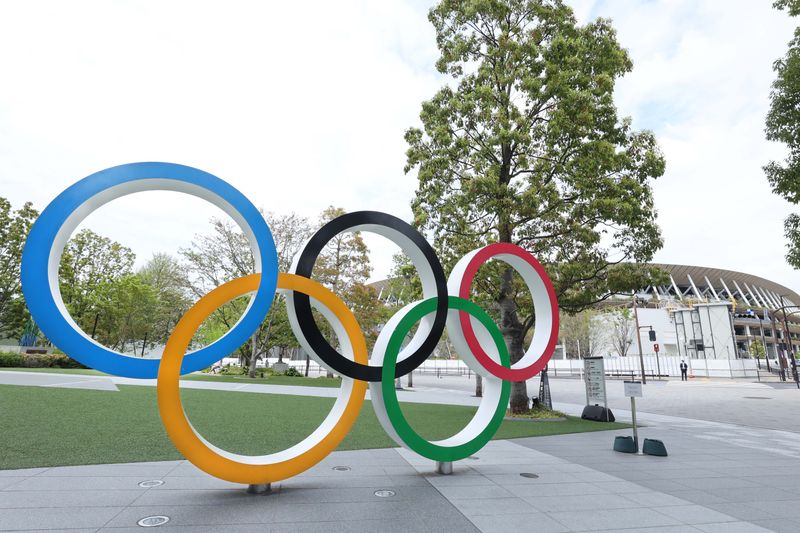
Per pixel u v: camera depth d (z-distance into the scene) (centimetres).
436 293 643
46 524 405
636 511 486
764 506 516
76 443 721
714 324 5294
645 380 3756
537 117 1375
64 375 2003
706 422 1316
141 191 512
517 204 1241
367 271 2994
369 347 3045
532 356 721
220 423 984
